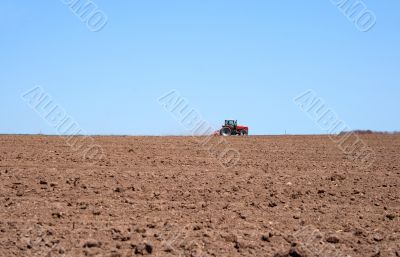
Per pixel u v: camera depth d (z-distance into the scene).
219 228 16.77
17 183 22.20
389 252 15.10
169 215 18.19
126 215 17.97
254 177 25.95
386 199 22.05
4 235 15.28
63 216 17.47
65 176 24.11
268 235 16.05
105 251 14.20
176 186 22.84
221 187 23.00
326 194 22.58
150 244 14.15
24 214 17.56
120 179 23.80
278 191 22.66
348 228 17.36
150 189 22.06
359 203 21.22
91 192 21.11
